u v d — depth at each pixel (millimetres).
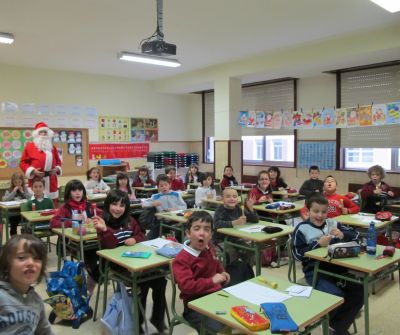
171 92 9430
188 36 5434
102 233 2750
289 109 7922
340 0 4117
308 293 1807
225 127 7469
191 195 5586
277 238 3262
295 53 6199
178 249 2555
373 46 5258
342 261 2324
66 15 4469
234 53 6504
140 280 2400
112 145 8609
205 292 1967
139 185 6535
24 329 1410
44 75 7578
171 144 9758
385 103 6094
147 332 2514
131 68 7711
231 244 3219
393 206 4484
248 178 8836
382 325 2746
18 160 7277
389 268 2453
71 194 3496
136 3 4105
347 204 4031
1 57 6594
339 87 7020
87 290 2990
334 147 7312
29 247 1440
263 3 4176
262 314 1567
